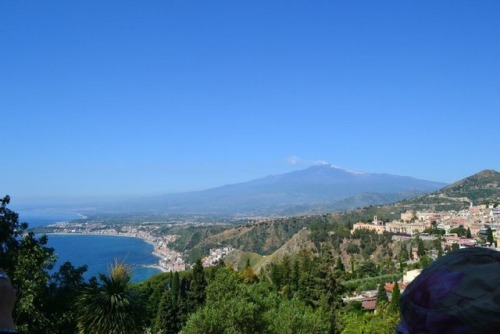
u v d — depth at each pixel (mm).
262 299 23938
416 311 1467
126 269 22656
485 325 1315
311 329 23484
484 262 1461
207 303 24000
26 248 19828
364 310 61688
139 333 22766
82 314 21297
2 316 1957
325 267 55656
